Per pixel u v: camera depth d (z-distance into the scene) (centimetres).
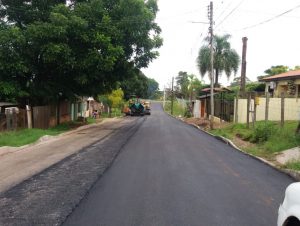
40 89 3231
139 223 764
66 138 2583
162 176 1237
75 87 3575
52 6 3183
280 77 3519
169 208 871
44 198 955
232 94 4347
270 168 1443
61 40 2994
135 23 3241
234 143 2270
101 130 3369
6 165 1453
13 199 948
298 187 505
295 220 500
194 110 6372
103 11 3177
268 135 2155
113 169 1359
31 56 3047
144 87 9550
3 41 2862
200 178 1216
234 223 772
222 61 5491
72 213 829
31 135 2405
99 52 3083
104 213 829
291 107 3203
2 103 3017
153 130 3375
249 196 997
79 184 1110
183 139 2548
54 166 1423
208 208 877
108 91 3800
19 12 3195
